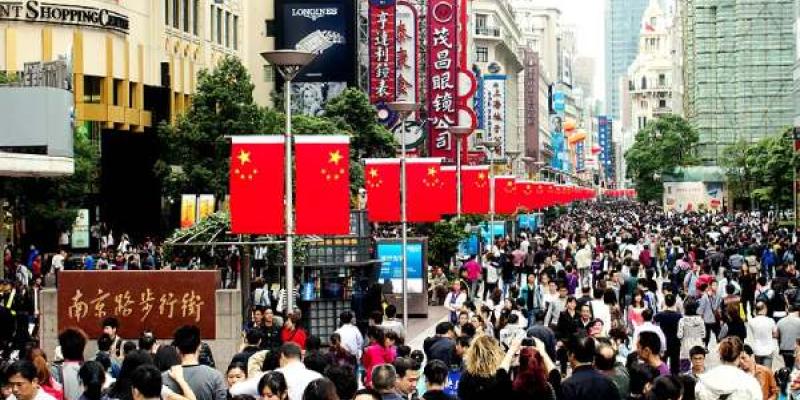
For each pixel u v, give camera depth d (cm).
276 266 4328
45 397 1605
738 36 19662
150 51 9044
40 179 6619
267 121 8106
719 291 3653
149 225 8744
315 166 3438
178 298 3022
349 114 9744
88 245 7862
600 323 2622
